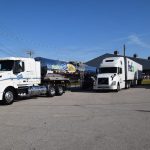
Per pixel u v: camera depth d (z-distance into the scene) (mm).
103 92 30000
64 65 28734
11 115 13734
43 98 23141
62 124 10930
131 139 8359
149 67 74875
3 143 8102
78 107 16469
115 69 31641
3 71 19250
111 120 11719
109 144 7816
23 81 20703
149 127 10164
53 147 7602
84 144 7859
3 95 18641
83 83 36500
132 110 14852
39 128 10242
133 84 40938
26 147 7625
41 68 24000
